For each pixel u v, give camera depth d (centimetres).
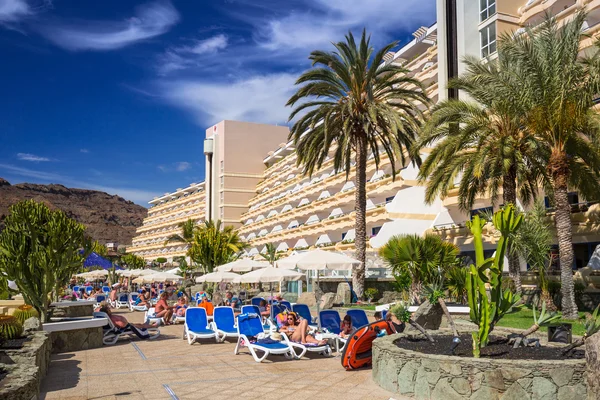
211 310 2091
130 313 2788
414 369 793
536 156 2050
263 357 1156
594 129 1702
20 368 790
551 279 2072
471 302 838
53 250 1447
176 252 10238
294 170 7000
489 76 1777
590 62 1584
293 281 3372
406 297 2292
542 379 691
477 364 720
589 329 813
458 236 3136
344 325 1355
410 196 3872
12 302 1809
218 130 9269
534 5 3062
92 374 1014
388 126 2677
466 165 2172
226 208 8875
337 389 859
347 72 2605
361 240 2639
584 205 2364
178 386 895
